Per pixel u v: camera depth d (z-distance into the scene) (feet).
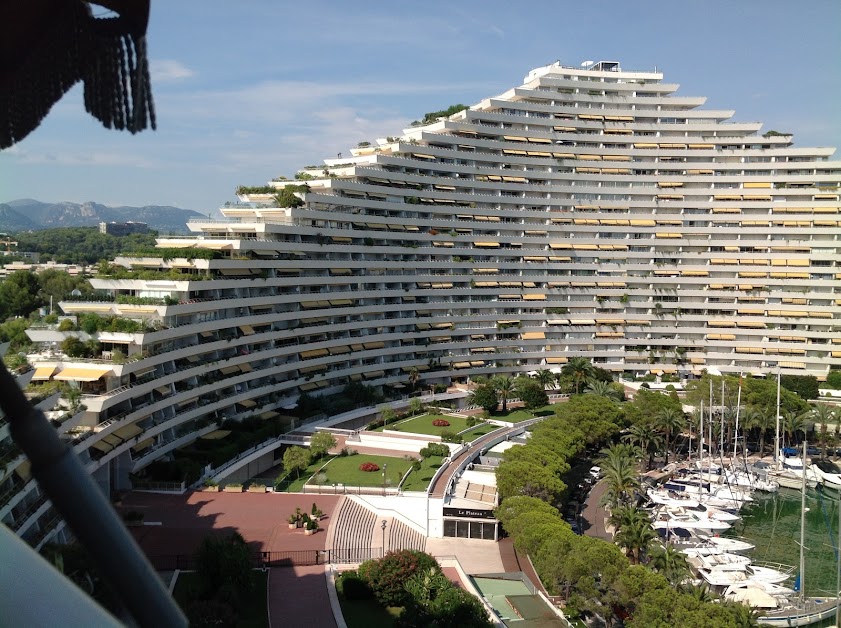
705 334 498.69
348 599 170.81
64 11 23.79
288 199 370.53
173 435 269.03
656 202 493.36
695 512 280.72
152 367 253.24
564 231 484.74
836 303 489.26
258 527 212.84
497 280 465.47
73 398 208.54
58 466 22.63
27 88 24.54
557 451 276.00
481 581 206.49
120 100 24.39
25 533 150.10
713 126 497.87
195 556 171.12
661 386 467.93
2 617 27.25
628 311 498.28
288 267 347.36
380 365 410.52
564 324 486.79
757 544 262.67
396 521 237.66
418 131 461.78
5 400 21.94
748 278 495.41
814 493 321.52
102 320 244.01
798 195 493.36
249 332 318.45
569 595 193.16
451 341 450.30
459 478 272.51
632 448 320.09
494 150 471.21
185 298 277.23
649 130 495.00
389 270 419.95
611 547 183.01
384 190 414.21
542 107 481.46
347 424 358.84
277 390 341.00
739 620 167.12
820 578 232.73
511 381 417.69
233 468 271.08
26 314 377.09
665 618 161.38
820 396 453.58
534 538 194.49
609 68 520.42
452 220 444.96
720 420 369.71
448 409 388.16
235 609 154.61
